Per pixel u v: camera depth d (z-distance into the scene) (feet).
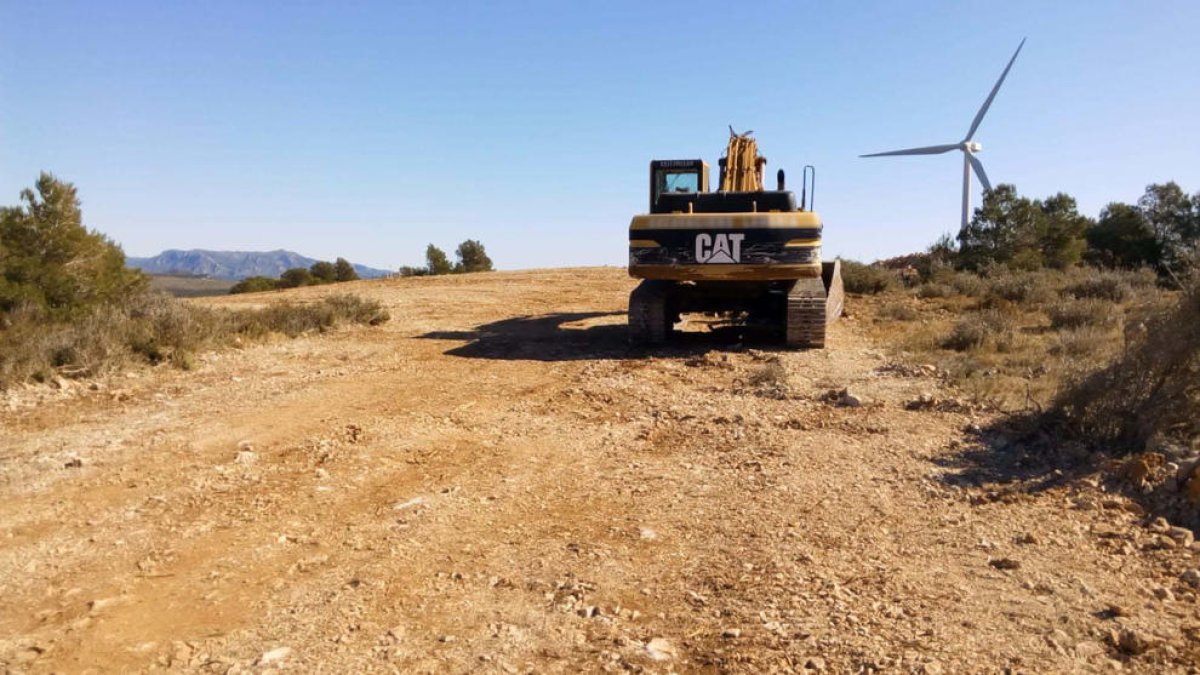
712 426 27.81
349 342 45.70
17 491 20.85
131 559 17.15
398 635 14.03
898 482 21.76
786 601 15.11
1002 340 40.57
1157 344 23.17
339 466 23.43
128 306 43.29
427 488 21.81
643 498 21.04
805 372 36.17
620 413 29.84
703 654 13.34
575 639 13.91
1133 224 87.71
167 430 26.50
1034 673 12.51
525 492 21.54
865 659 12.97
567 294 75.10
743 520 19.36
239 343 42.27
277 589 15.88
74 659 13.28
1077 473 21.52
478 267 167.84
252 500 20.63
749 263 42.11
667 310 46.65
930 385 32.48
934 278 76.02
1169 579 15.72
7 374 31.09
